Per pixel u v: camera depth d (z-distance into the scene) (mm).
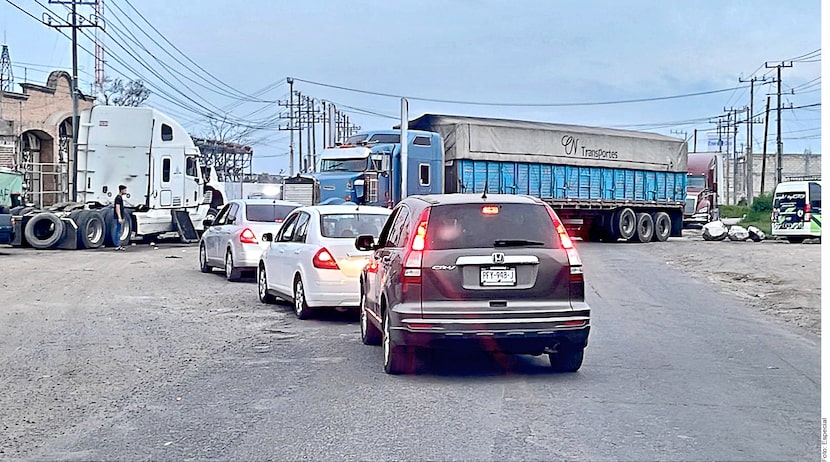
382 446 6492
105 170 30359
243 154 67688
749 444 6531
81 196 30375
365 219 13211
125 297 15484
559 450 6371
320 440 6668
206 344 10938
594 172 35562
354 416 7391
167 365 9602
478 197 8914
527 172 32875
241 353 10352
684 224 48844
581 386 8555
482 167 31297
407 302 8492
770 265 23922
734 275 21344
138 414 7500
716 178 51062
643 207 37844
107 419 7336
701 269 23203
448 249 8523
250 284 17844
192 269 21219
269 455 6297
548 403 7840
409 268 8516
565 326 8492
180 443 6617
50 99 43938
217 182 37125
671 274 21703
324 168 28719
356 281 12508
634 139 37312
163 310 13914
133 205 30266
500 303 8430
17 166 33938
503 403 7840
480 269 8461
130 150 30344
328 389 8438
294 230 14031
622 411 7543
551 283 8523
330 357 10109
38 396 8148
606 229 36875
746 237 38656
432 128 31109
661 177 38844
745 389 8461
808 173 111312
